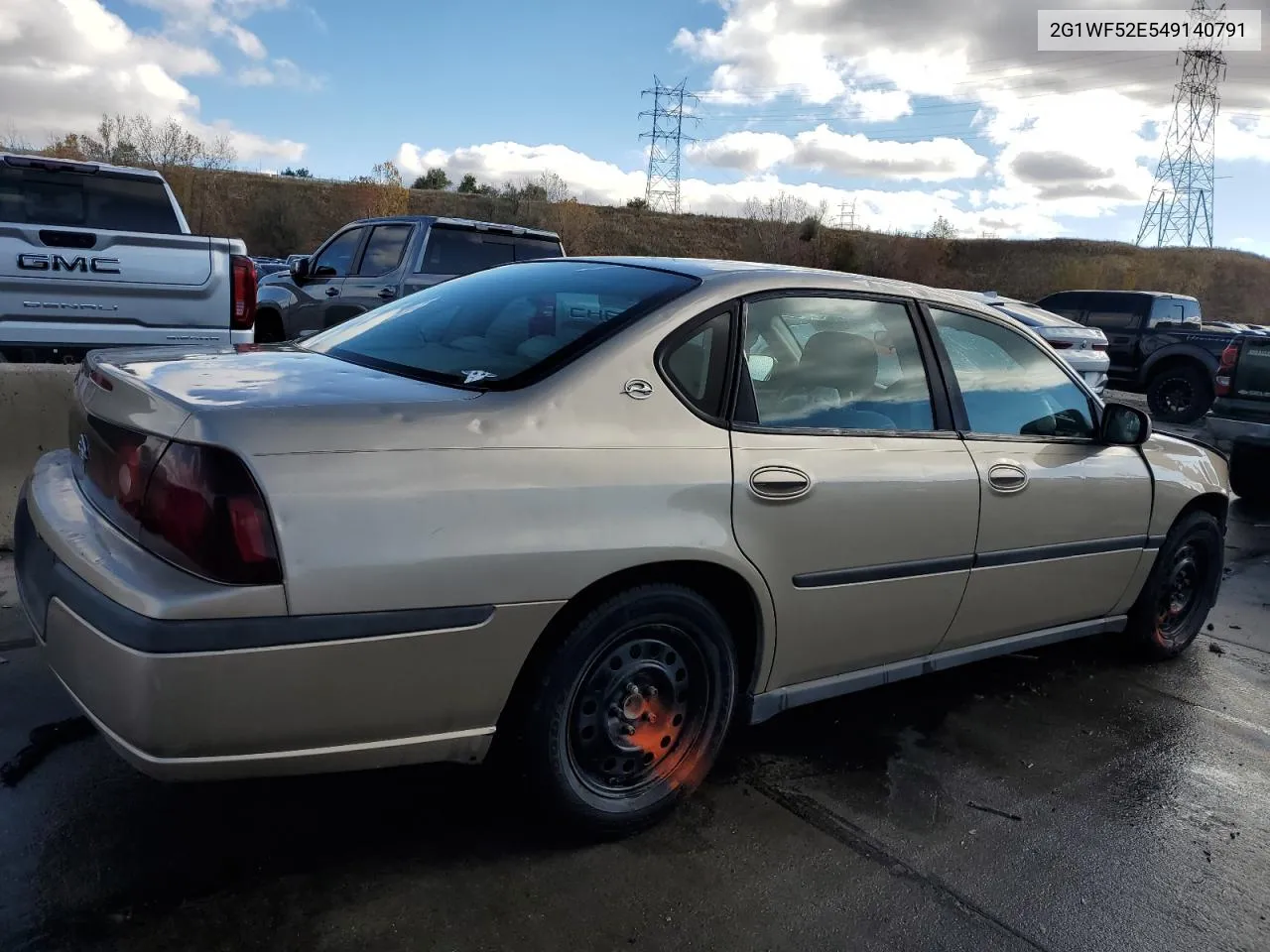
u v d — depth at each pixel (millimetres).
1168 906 2812
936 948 2539
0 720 3238
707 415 2875
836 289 3340
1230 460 9016
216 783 2988
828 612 3150
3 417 4828
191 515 2172
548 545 2475
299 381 2662
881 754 3594
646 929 2506
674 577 2793
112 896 2438
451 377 2762
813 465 3020
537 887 2631
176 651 2104
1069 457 3924
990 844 3053
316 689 2248
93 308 6238
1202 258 66375
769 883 2746
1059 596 4008
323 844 2734
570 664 2619
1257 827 3309
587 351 2744
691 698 2971
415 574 2309
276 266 19266
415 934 2402
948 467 3406
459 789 3076
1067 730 3953
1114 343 15695
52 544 2477
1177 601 4762
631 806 2867
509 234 9945
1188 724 4109
